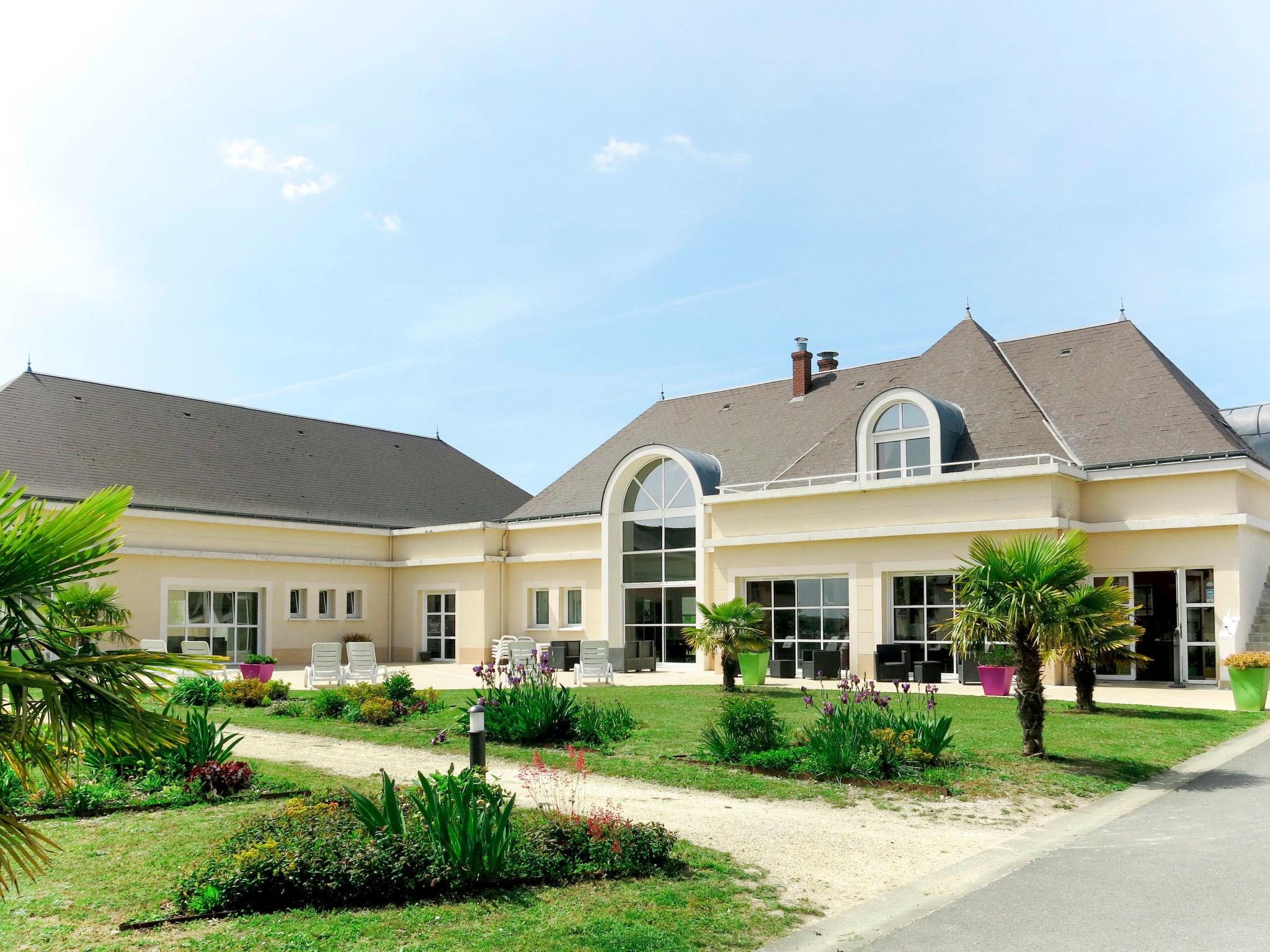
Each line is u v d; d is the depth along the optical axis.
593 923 6.03
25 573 4.05
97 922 6.01
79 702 4.13
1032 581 12.10
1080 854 8.08
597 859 7.25
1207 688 21.55
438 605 34.72
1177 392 23.97
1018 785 10.69
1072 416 24.92
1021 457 23.02
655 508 30.14
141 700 4.46
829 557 25.25
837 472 26.55
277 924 5.95
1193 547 21.75
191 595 29.92
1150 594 23.22
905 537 23.97
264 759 12.57
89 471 30.22
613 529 30.70
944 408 25.08
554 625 32.28
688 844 8.20
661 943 5.73
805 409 31.30
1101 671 23.56
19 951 5.51
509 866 6.90
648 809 9.70
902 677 21.97
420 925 5.96
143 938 5.71
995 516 22.67
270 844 6.53
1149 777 11.37
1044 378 26.62
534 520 32.84
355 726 15.42
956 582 12.99
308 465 37.00
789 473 27.72
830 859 7.89
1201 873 7.42
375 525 36.38
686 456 29.17
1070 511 22.66
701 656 28.45
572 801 8.57
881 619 24.23
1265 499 23.83
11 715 4.05
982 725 14.95
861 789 10.52
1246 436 31.33
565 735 13.89
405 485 39.69
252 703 18.73
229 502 32.75
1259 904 6.64
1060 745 13.03
